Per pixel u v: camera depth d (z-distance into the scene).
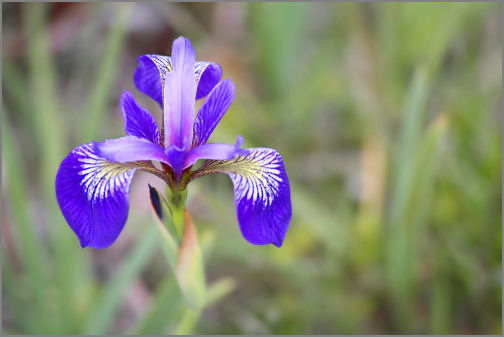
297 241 0.56
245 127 0.60
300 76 0.67
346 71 0.64
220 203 0.54
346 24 0.65
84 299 0.52
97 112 0.53
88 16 0.71
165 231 0.41
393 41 0.61
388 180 0.56
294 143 0.63
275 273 0.55
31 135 0.62
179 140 0.40
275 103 0.65
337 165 0.61
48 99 0.53
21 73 0.68
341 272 0.54
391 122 0.58
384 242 0.54
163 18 0.74
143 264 0.49
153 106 0.67
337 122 0.65
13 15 0.71
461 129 0.57
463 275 0.53
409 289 0.52
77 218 0.39
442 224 0.55
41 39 0.56
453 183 0.55
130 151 0.39
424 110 0.60
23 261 0.51
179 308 0.48
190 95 0.40
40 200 0.61
